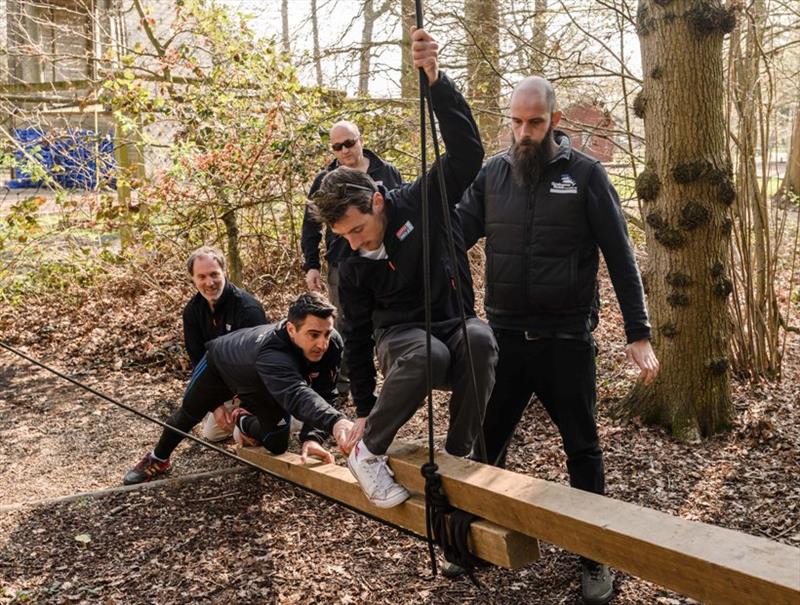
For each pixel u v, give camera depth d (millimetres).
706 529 2240
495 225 3531
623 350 6949
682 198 5125
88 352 7371
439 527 2889
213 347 4520
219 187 7645
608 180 3391
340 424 3434
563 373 3510
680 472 4770
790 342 7223
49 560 4020
